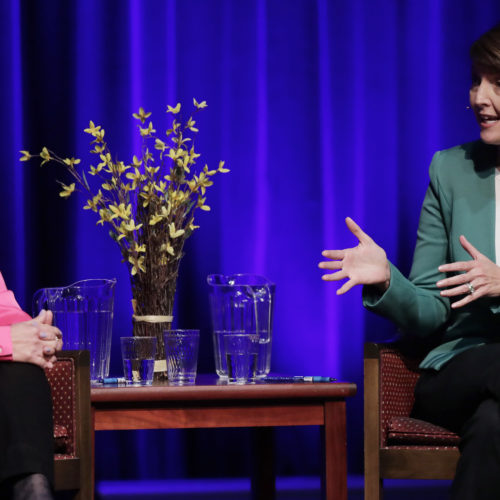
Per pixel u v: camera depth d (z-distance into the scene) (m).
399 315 7.52
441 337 7.83
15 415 5.89
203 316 10.66
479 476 6.16
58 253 10.43
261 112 10.80
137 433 10.64
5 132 10.30
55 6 10.55
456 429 7.09
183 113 10.68
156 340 7.84
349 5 10.95
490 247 7.50
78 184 10.47
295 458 10.87
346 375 10.86
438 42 11.00
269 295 8.04
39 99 10.48
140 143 10.52
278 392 7.24
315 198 10.86
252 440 9.39
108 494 10.14
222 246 10.70
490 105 7.29
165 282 8.10
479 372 6.75
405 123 10.98
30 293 10.35
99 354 7.86
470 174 7.83
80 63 10.54
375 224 10.88
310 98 10.89
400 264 10.90
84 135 10.49
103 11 10.62
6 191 10.29
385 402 7.32
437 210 8.04
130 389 7.07
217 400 7.27
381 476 7.00
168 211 7.97
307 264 10.81
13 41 10.34
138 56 10.60
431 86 10.99
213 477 10.76
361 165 10.89
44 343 6.28
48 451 5.86
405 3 11.02
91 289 7.87
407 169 10.97
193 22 10.77
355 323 10.86
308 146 10.86
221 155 10.73
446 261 7.98
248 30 10.83
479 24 11.06
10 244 10.27
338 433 7.36
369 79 10.95
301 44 10.89
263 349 7.93
